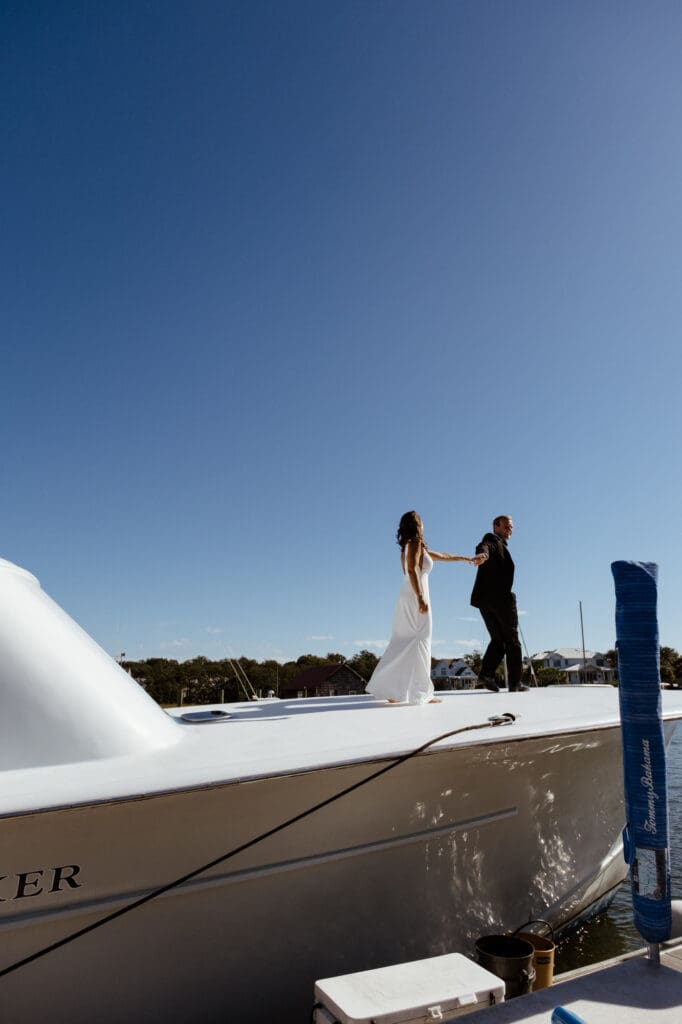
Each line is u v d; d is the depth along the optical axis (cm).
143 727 295
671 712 439
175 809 265
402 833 330
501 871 381
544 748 371
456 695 547
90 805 231
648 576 269
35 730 264
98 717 280
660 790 266
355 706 462
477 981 261
